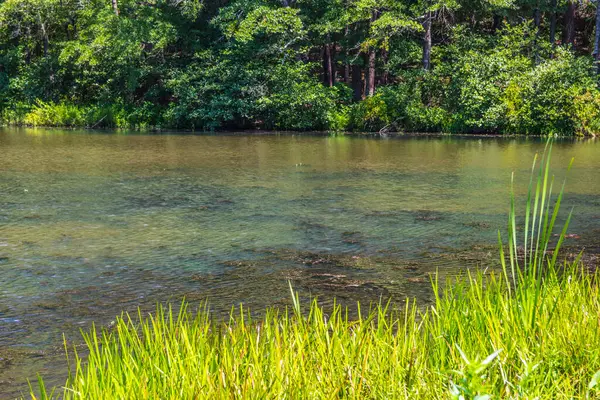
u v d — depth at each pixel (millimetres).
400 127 31031
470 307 3209
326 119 31734
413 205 10547
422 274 6457
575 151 20344
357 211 10016
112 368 2553
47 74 37750
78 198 11117
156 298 5707
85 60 35562
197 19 37375
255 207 10359
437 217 9531
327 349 2756
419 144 23391
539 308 2998
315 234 8391
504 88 29922
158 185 12719
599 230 8594
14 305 5512
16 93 38438
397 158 18125
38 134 28297
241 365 2615
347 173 14719
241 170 15273
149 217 9500
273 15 32344
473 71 30156
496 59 30172
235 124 33281
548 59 31516
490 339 2766
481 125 29312
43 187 12328
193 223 9070
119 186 12547
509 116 28984
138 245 7770
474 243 7863
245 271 6605
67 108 35625
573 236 8227
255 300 5629
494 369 2518
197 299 5668
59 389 3811
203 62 33969
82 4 37656
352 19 32531
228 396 2344
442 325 3000
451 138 26719
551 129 28297
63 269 6691
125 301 5621
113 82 36719
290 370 2533
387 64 33625
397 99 30969
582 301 3230
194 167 15867
